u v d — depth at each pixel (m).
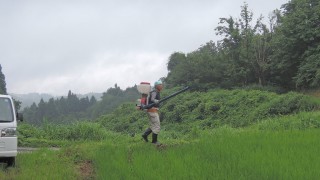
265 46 41.97
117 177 7.47
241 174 7.03
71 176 8.01
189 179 7.02
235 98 36.06
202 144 10.59
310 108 26.92
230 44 44.69
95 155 10.23
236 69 43.94
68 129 18.59
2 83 84.00
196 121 37.00
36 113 137.88
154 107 12.21
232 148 9.63
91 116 129.12
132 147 11.41
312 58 34.81
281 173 6.96
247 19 44.38
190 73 48.91
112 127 47.94
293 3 42.97
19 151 13.08
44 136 18.30
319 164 7.58
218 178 6.92
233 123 32.09
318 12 35.88
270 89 39.03
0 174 8.16
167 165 8.20
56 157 10.80
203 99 39.44
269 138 11.16
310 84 35.03
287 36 38.16
